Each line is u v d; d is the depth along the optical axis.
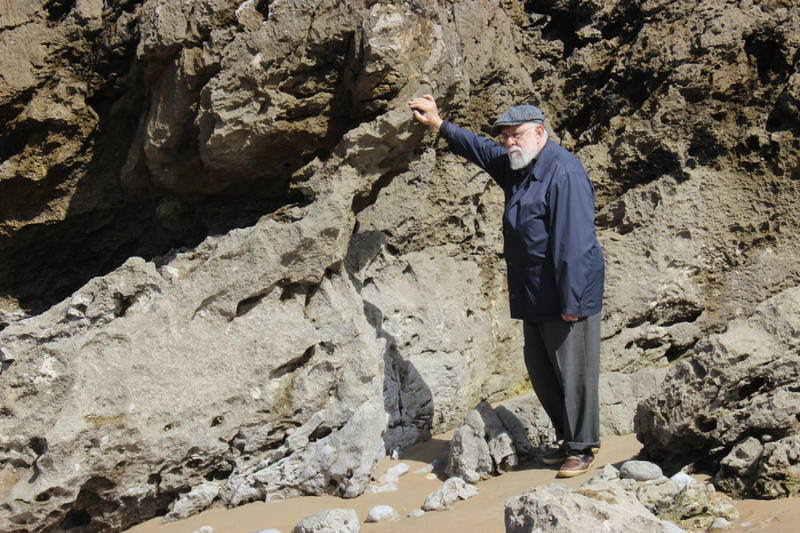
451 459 4.90
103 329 4.69
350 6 4.85
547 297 4.68
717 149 6.13
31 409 4.62
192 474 4.83
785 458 4.07
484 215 6.24
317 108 5.11
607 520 3.28
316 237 4.98
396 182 5.89
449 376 5.77
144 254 6.20
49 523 4.46
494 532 3.96
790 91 5.95
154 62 5.21
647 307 6.05
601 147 6.34
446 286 5.99
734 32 6.09
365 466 4.82
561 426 5.01
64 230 6.07
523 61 6.41
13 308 6.19
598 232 6.22
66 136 5.75
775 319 4.56
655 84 6.28
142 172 5.68
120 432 4.59
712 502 4.07
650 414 4.63
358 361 5.06
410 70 4.94
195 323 4.89
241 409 4.90
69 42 5.61
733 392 4.48
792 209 6.02
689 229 6.09
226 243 4.95
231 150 5.11
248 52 4.91
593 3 6.53
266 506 4.78
